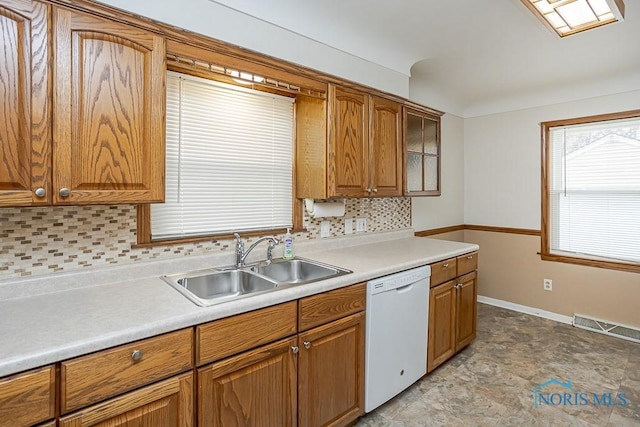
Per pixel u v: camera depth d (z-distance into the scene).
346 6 2.02
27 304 1.33
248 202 2.18
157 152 1.42
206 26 1.71
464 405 2.10
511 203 3.80
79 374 1.02
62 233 1.51
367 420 1.96
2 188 1.10
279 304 1.50
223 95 2.04
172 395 1.21
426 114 2.86
